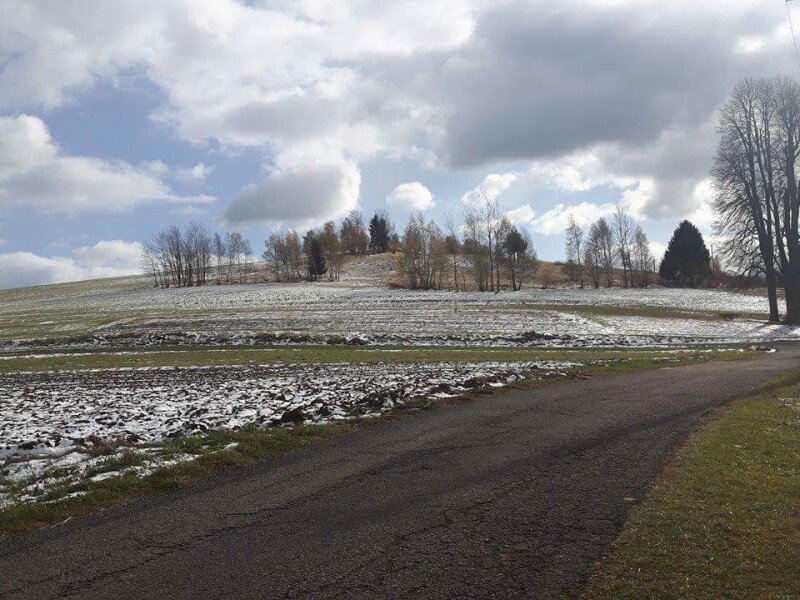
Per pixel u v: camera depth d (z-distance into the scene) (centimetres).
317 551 577
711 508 641
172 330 4350
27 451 1040
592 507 668
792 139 3788
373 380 1858
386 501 721
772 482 722
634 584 478
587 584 484
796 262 3981
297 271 12088
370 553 567
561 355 2762
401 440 1038
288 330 4116
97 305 7169
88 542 620
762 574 488
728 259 4219
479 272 8406
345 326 4275
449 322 4438
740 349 2917
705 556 525
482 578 504
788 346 3031
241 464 912
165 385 1988
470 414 1249
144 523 671
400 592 485
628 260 9525
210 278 12712
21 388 2039
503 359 2614
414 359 2650
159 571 544
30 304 8144
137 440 1095
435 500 718
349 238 15225
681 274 9750
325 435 1088
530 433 1059
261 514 690
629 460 859
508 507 681
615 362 2386
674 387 1593
